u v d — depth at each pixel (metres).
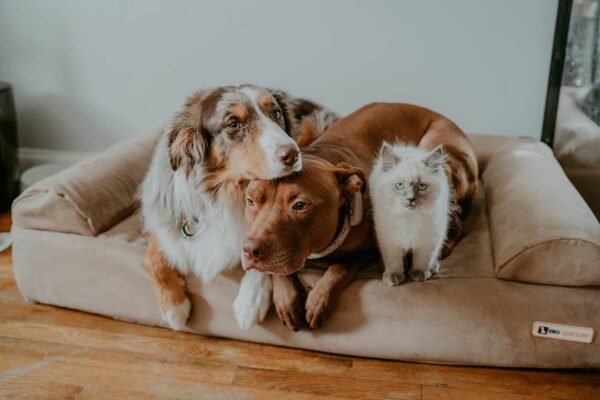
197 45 3.01
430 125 2.44
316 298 1.82
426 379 1.84
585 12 2.52
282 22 2.89
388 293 1.84
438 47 2.82
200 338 2.04
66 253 2.08
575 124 2.69
